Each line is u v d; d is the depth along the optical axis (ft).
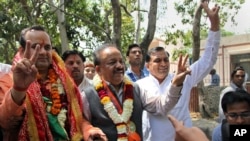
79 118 10.21
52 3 42.04
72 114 10.12
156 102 12.25
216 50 14.67
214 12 14.51
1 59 56.59
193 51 39.01
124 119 11.03
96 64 11.82
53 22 50.08
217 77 51.37
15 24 39.29
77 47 51.98
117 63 11.48
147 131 13.55
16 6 43.09
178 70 11.79
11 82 9.62
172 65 51.67
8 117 8.80
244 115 7.92
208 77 54.54
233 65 66.64
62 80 10.26
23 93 8.61
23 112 9.34
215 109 45.34
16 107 8.66
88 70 21.02
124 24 63.72
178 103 13.87
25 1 41.42
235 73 20.97
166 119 13.30
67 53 15.85
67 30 49.62
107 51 11.53
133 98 11.61
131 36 64.18
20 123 9.41
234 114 7.91
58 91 10.14
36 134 9.29
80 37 52.65
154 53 14.03
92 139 9.82
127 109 11.21
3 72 11.37
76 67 15.74
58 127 9.75
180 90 11.79
